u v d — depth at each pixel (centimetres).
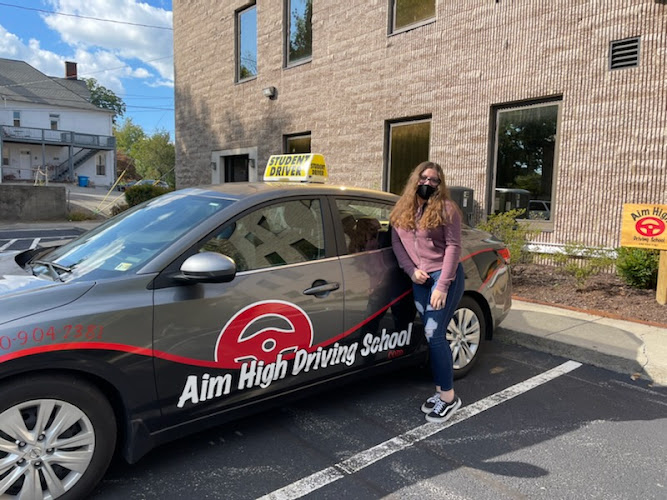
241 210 298
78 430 238
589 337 477
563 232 735
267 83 1256
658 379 405
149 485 262
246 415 293
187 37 1554
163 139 4891
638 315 543
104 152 4459
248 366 284
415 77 920
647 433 324
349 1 1031
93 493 253
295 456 293
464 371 409
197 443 306
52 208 1789
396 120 977
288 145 1237
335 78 1077
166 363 255
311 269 313
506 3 780
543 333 490
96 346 234
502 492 260
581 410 356
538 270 737
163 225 299
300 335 304
